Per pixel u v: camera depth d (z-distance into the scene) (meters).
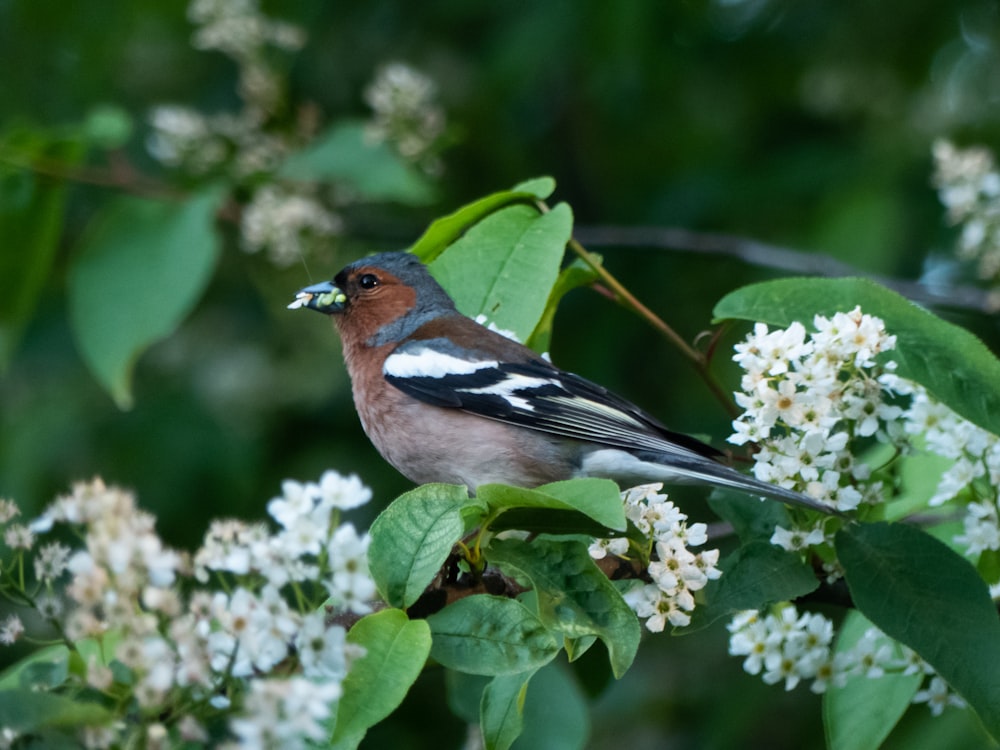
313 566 4.94
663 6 13.98
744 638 7.03
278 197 13.10
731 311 7.31
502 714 6.24
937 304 11.71
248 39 13.27
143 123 15.17
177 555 4.87
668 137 14.91
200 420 13.58
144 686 4.62
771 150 14.44
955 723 9.68
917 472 8.18
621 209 14.77
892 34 14.27
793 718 12.60
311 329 14.76
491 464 8.61
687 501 13.13
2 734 4.78
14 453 13.32
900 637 6.38
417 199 12.25
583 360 13.70
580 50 13.93
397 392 8.95
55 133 10.91
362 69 15.31
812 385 6.61
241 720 4.50
